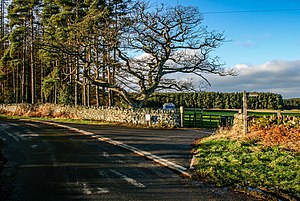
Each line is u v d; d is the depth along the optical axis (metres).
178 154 12.98
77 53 31.17
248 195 7.70
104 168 10.53
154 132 22.28
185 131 23.81
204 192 7.93
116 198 7.39
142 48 29.66
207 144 14.78
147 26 28.81
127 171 10.12
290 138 13.77
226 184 8.59
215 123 29.28
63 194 7.68
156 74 31.12
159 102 57.94
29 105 41.47
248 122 16.64
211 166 10.51
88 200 7.24
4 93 59.97
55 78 39.06
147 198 7.41
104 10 28.66
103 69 35.59
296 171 9.60
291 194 7.81
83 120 32.31
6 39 46.28
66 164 11.09
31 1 40.28
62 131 21.95
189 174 9.64
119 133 20.88
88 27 28.64
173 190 8.09
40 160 11.77
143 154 13.05
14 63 47.50
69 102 45.72
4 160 11.71
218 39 31.03
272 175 9.39
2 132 21.05
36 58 50.84
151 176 9.51
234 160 11.19
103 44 29.94
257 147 12.87
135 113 28.56
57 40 31.42
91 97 49.09
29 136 18.97
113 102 41.94
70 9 34.31
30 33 41.47
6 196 7.49
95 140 17.52
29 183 8.64
